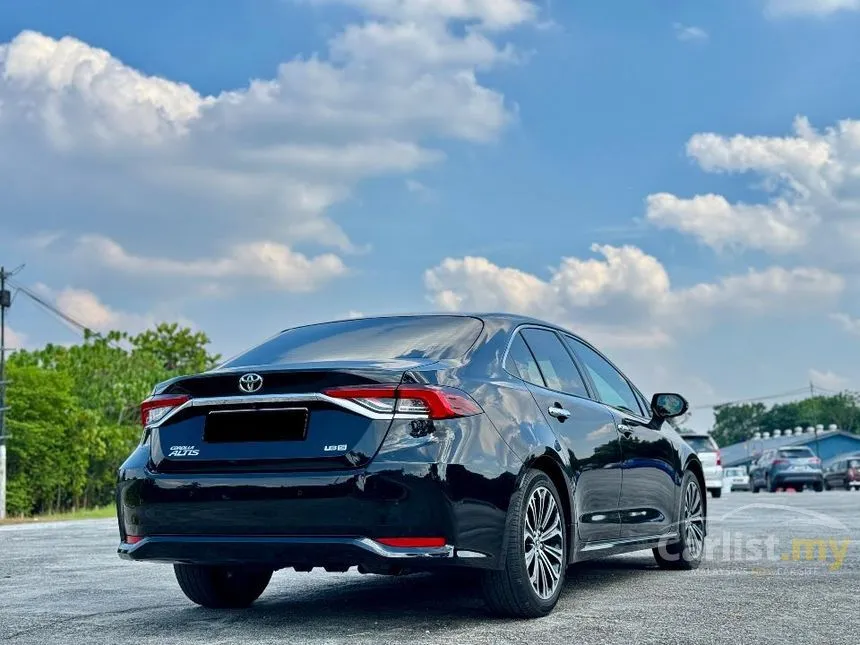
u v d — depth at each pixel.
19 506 46.62
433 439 4.24
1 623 4.77
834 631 4.35
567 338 5.88
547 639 4.17
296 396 4.35
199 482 4.41
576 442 5.18
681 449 6.65
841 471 37.72
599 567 6.91
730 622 4.57
